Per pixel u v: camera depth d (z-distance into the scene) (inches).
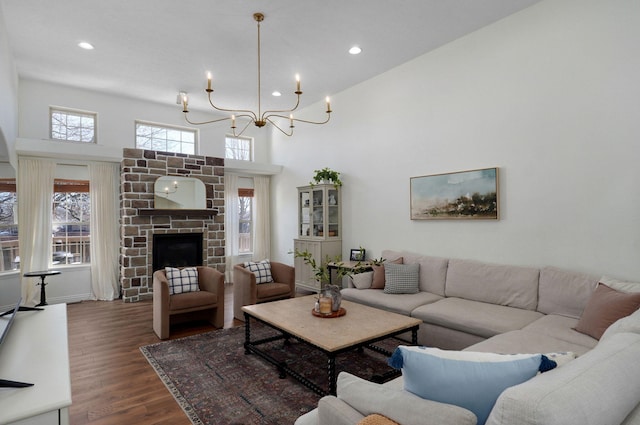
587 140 121.1
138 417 88.2
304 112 254.8
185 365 118.8
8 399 56.1
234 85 209.2
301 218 240.4
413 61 178.4
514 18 139.6
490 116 147.7
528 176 136.3
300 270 232.5
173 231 228.5
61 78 196.1
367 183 204.5
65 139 210.1
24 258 191.8
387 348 133.6
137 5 129.2
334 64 182.5
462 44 157.2
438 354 46.6
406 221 182.7
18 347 78.4
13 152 159.6
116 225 221.9
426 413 38.5
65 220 209.3
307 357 125.6
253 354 128.3
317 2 129.1
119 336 148.2
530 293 124.2
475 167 153.0
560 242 127.6
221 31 148.1
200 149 260.7
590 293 109.3
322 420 48.6
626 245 112.7
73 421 86.4
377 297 149.9
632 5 111.3
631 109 111.7
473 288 139.7
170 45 159.5
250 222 289.3
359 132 209.6
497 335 99.9
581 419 33.8
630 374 43.0
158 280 148.7
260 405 93.4
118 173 224.1
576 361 44.3
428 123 171.8
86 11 132.5
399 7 133.5
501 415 34.1
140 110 234.1
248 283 167.3
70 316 178.5
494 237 146.8
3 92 114.1
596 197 119.2
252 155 292.0
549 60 130.3
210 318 164.7
